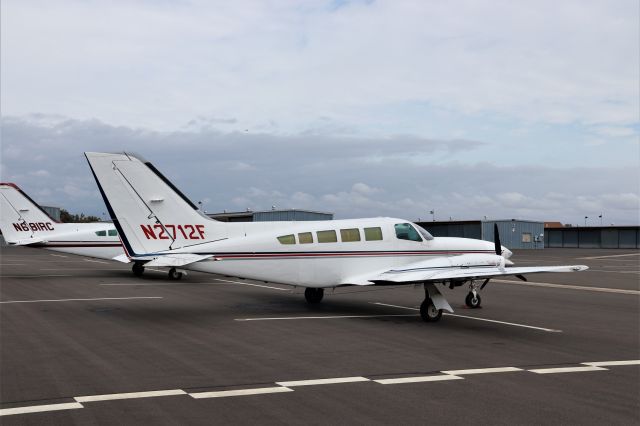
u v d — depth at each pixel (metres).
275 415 5.76
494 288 21.50
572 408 6.10
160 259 12.73
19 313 13.43
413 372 7.72
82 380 7.13
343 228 14.12
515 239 65.19
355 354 8.92
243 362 8.27
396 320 12.89
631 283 23.91
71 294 17.84
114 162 13.20
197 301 16.30
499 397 6.50
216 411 5.88
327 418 5.68
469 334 10.98
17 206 25.45
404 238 14.69
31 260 41.66
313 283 13.81
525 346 9.74
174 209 13.47
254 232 13.95
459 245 15.39
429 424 5.53
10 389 6.69
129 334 10.62
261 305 15.46
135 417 5.66
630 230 70.38
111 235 26.52
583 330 11.59
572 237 76.00
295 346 9.55
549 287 21.95
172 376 7.38
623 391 6.81
